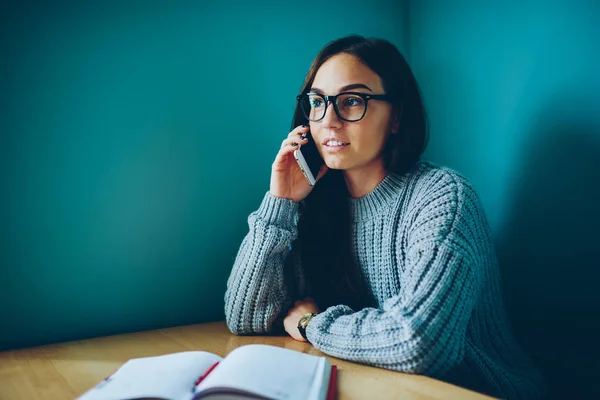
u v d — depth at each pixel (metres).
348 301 1.16
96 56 1.07
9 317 1.00
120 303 1.13
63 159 1.04
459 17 1.41
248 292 1.06
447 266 0.83
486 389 0.95
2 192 0.98
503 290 1.31
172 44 1.17
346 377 0.76
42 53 1.01
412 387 0.72
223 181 1.26
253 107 1.30
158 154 1.16
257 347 0.76
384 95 1.02
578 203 1.12
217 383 0.61
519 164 1.25
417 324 0.77
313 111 1.08
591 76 1.08
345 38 1.08
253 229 1.09
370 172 1.11
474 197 0.98
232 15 1.25
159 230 1.17
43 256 1.03
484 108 1.34
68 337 1.06
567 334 1.15
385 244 1.08
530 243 1.23
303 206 1.20
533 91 1.20
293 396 0.60
